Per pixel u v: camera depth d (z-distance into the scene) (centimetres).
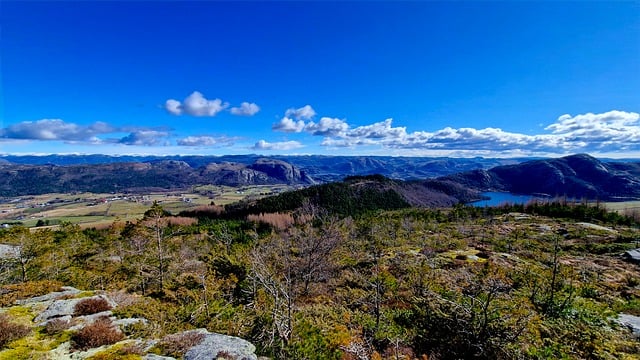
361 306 1959
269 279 1639
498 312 1382
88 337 1063
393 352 1334
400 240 4659
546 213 8206
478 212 8269
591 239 4975
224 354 999
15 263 2720
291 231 4562
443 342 1338
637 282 2592
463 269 2575
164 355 1013
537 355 1232
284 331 1304
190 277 2269
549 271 2312
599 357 1264
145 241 3125
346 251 3584
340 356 1238
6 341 1052
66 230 4519
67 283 2573
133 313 1380
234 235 5959
